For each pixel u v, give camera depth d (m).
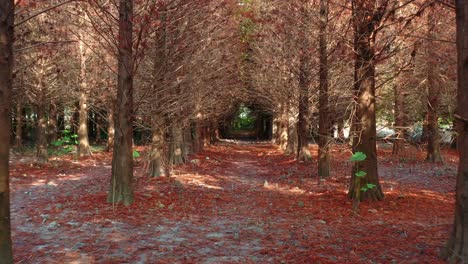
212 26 11.08
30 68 15.68
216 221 6.99
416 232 5.95
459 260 4.30
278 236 5.91
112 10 10.01
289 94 16.22
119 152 8.08
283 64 14.99
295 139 22.02
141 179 11.96
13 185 11.45
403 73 13.45
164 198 8.88
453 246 4.45
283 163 18.25
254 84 20.38
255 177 14.21
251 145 35.00
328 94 12.16
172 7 8.62
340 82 12.02
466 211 4.32
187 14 9.04
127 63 8.06
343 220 6.96
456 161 18.38
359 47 8.30
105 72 17.62
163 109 11.09
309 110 14.50
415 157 18.67
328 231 6.17
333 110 12.41
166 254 5.05
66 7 12.45
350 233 6.01
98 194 9.09
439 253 4.73
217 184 11.95
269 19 12.96
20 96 18.45
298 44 12.70
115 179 8.09
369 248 5.18
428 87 14.80
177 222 6.82
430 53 11.04
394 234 5.86
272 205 8.58
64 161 18.66
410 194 9.53
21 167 15.68
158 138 12.66
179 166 16.53
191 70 11.42
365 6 8.00
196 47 10.16
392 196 9.08
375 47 8.50
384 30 9.12
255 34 15.73
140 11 8.32
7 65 3.64
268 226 6.59
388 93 17.34
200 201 8.86
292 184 11.88
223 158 22.09
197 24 9.42
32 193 10.02
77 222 6.62
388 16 7.89
